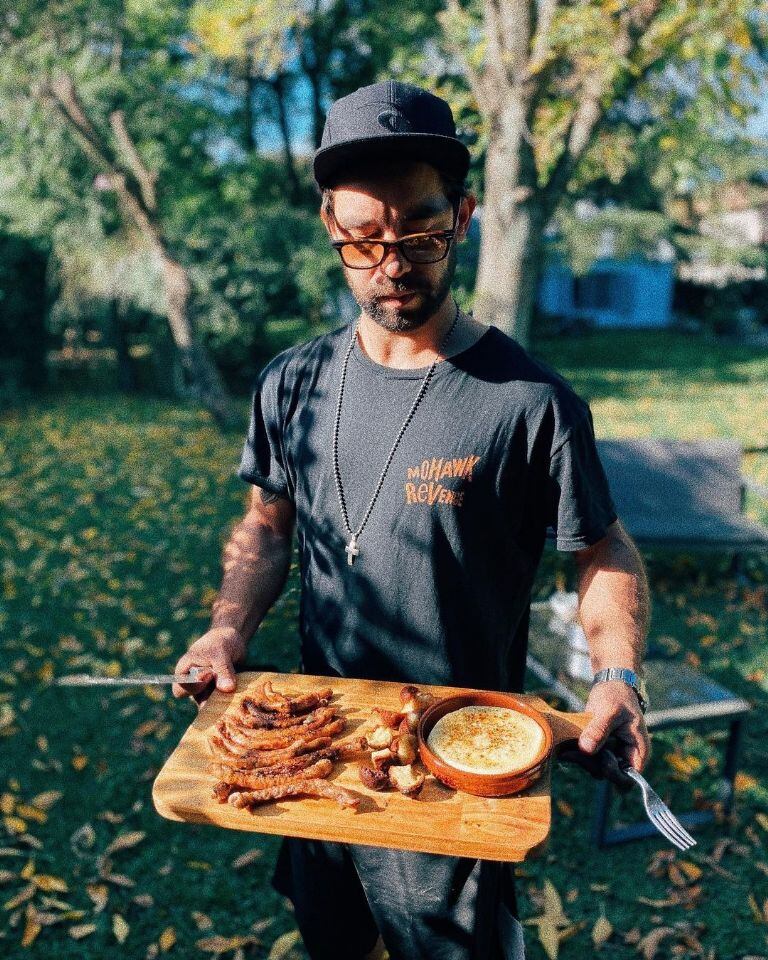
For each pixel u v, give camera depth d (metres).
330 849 1.83
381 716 1.58
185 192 12.67
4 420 12.71
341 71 14.93
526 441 1.57
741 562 5.92
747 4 4.50
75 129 10.15
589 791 3.72
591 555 1.71
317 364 1.73
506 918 1.81
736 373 18.86
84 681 1.71
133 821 3.60
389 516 1.62
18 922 3.06
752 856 3.32
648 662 3.63
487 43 5.34
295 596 5.31
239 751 1.53
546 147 5.52
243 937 2.97
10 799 3.64
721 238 22.91
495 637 1.70
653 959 2.84
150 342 15.45
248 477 1.89
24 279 14.91
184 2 9.89
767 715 4.31
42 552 6.69
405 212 1.40
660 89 5.81
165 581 6.15
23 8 9.30
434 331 1.58
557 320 29.45
